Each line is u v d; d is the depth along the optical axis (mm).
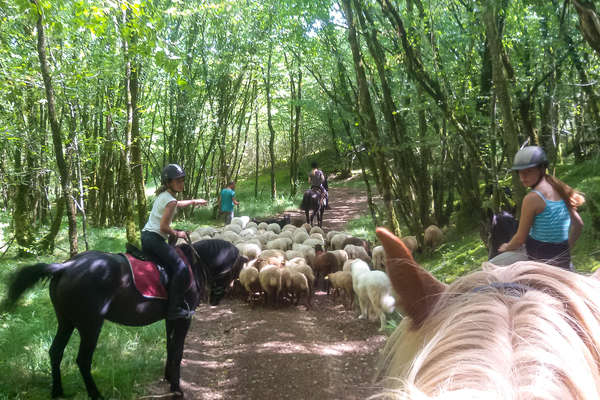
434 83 7574
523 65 7660
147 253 4645
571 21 6180
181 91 16406
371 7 8570
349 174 30297
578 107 9516
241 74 18344
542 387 433
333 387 4867
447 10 8352
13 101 9281
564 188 2947
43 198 15008
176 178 4590
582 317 592
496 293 649
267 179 32250
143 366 5340
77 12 4609
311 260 9727
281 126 27562
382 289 6461
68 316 4172
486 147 8680
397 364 700
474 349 510
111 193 16188
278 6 12523
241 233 12336
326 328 6875
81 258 4344
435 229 10016
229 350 6113
